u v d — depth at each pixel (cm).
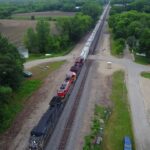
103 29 14350
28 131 4384
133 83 6619
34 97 5644
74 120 4703
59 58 8706
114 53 9306
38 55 9269
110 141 4188
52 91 5969
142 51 8531
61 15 19350
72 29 11131
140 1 18850
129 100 5656
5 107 4591
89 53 9150
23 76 6188
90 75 7006
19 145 4038
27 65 7894
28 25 15175
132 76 7112
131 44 9794
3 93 4503
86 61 8269
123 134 4397
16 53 6184
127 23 11688
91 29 14538
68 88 5512
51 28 13438
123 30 11006
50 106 4612
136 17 12581
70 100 5484
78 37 11500
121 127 4597
